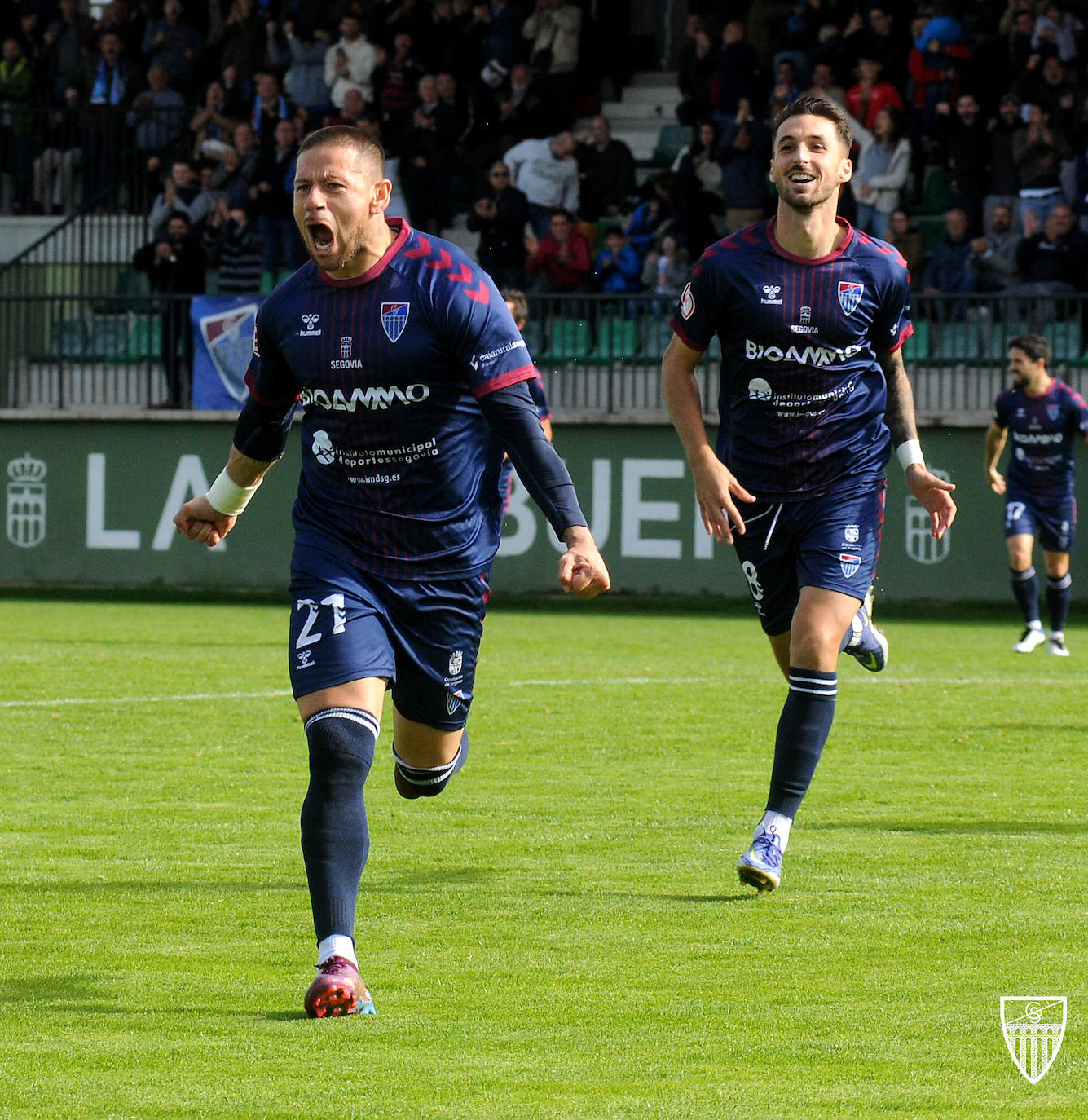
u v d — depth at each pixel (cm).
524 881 1784
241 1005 1337
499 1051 1212
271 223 6881
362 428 1416
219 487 1571
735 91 6962
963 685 3559
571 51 7438
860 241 1809
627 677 3672
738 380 1844
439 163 7038
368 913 1647
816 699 1758
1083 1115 1074
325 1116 1072
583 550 1331
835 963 1460
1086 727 2938
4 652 4128
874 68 6788
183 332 6631
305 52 7394
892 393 1870
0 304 7025
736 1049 1216
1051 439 4231
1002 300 6038
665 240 6469
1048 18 6700
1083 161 6319
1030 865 1859
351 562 1432
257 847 1966
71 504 6662
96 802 2247
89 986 1393
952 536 6000
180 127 7688
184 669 3772
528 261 6669
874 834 2036
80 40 8175
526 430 1377
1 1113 1075
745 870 1700
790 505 1834
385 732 2936
